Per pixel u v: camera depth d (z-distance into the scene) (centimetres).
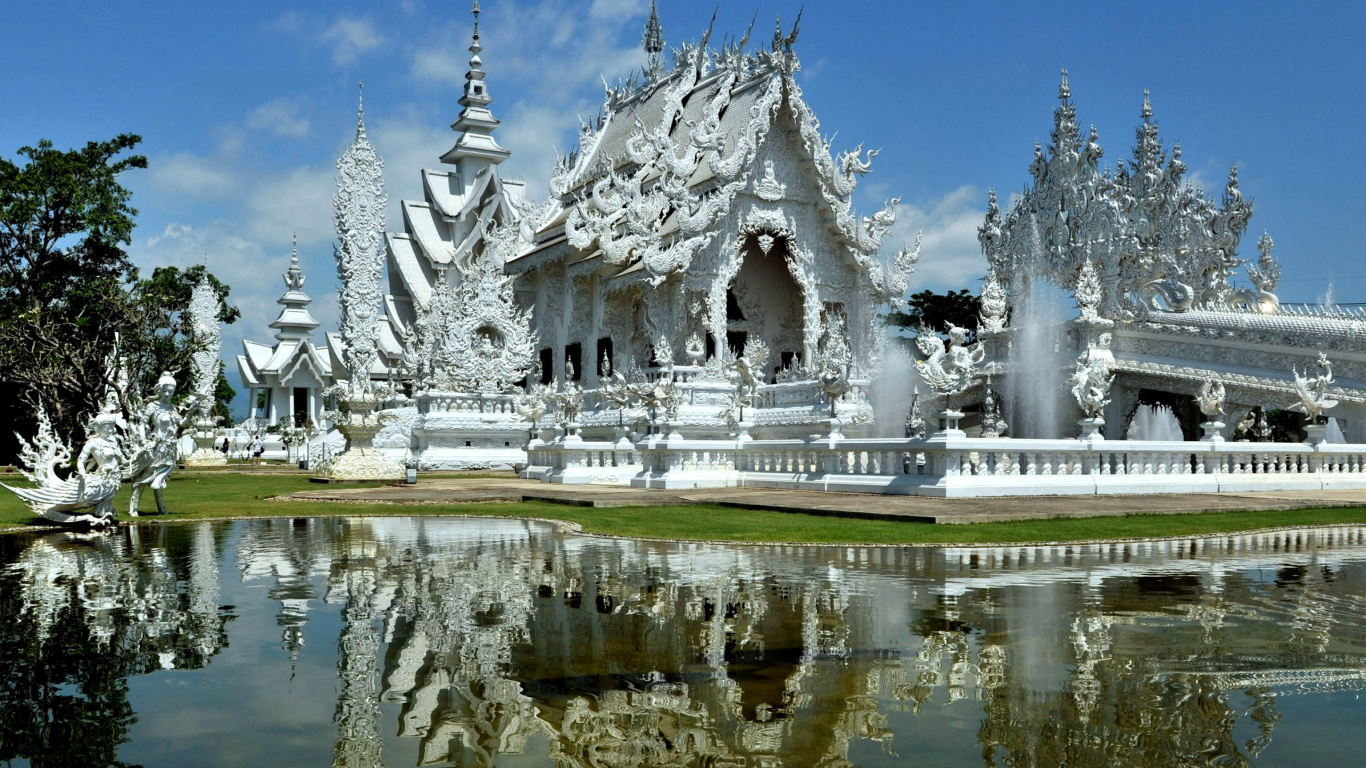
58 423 3653
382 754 459
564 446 2744
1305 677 581
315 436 5194
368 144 4547
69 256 4466
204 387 5453
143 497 2295
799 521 1513
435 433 4081
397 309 5506
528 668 612
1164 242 4878
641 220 3838
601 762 448
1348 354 3247
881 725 497
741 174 3891
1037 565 1042
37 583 959
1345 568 1016
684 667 612
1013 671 597
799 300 4509
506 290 4672
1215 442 2172
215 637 703
